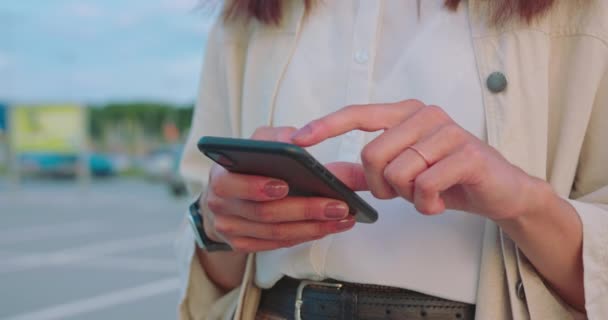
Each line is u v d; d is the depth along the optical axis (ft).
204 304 3.19
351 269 2.56
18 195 54.49
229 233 2.45
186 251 3.22
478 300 2.41
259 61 3.12
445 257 2.48
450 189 2.09
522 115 2.47
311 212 2.23
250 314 2.99
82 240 27.50
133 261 22.41
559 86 2.51
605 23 2.43
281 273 2.77
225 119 3.39
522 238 2.21
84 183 59.47
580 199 2.48
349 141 2.71
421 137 2.03
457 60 2.60
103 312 15.85
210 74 3.45
